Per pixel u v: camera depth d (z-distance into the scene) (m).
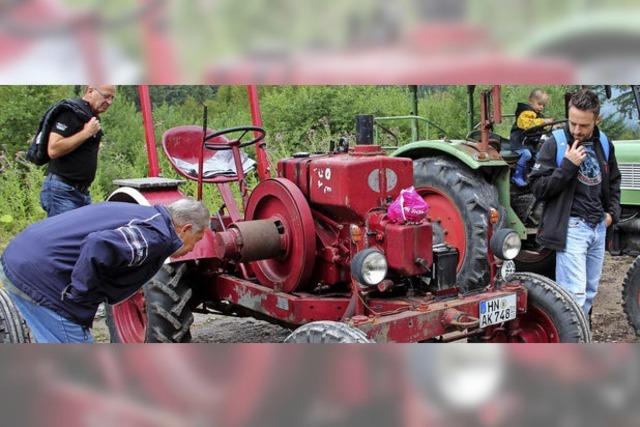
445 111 10.91
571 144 3.93
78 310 2.93
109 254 2.74
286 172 3.99
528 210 5.38
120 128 10.62
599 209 4.03
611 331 5.11
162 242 2.90
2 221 8.64
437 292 3.43
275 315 3.90
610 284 6.53
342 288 3.93
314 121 11.09
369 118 3.73
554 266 5.40
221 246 3.74
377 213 3.46
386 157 3.63
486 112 4.74
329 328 2.93
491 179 4.86
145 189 4.42
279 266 3.99
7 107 9.89
